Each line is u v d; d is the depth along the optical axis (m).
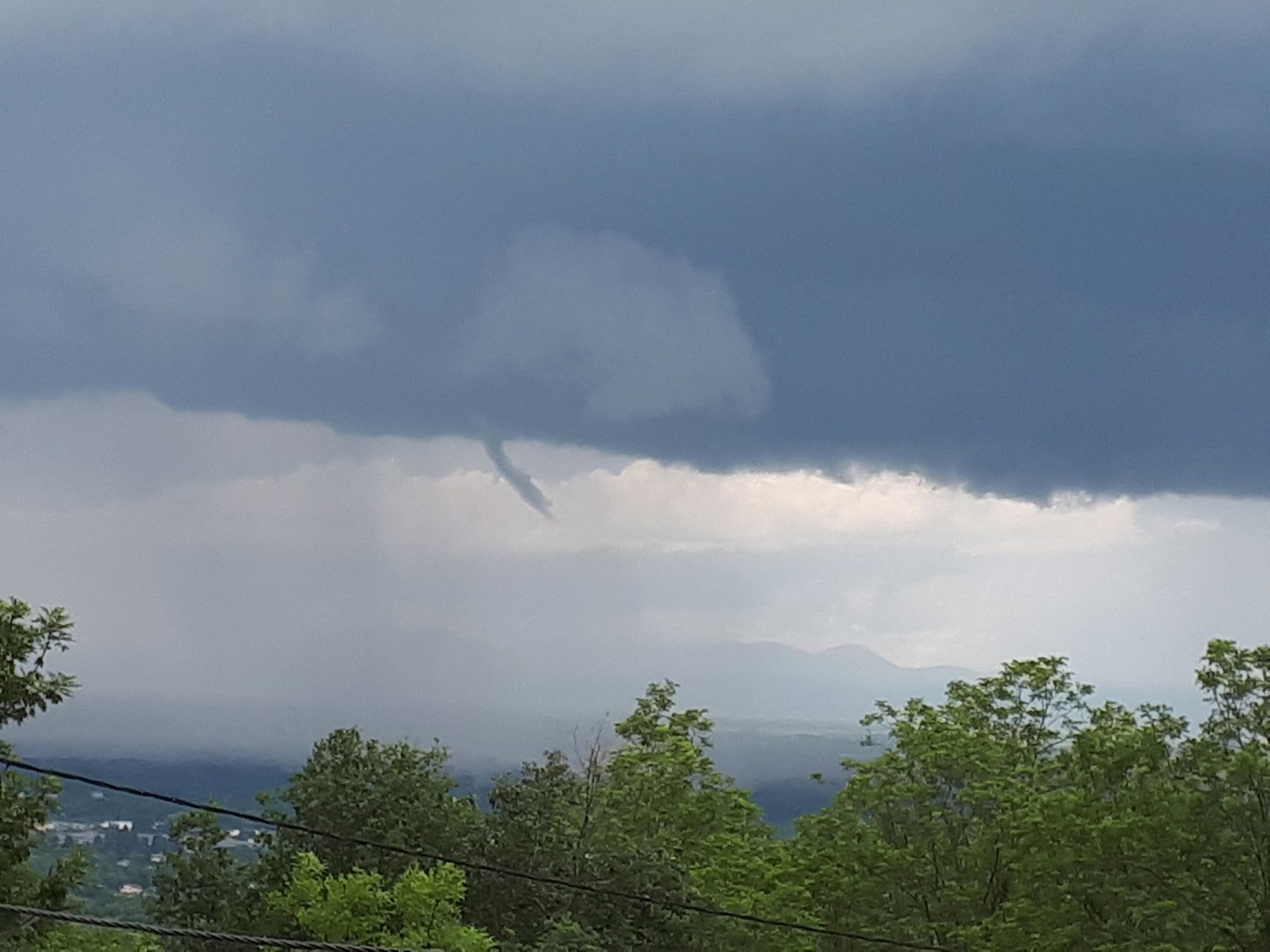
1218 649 40.53
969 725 48.50
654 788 50.34
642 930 41.19
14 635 27.00
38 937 27.50
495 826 42.44
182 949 38.66
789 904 43.97
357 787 42.56
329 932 34.09
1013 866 40.56
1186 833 38.69
